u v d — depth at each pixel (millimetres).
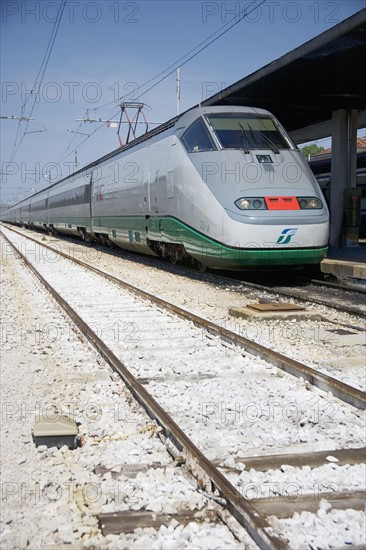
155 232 14758
